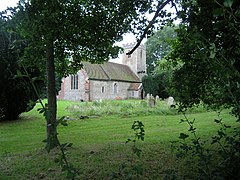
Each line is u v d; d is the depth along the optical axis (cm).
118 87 4366
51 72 702
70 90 4016
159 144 739
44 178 492
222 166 222
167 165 519
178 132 995
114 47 782
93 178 471
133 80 4688
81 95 3897
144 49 5131
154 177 456
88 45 701
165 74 3353
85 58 855
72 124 1325
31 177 499
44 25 575
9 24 599
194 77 428
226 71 159
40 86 1312
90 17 596
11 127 1286
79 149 705
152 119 1469
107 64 4488
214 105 471
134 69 4962
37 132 1143
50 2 557
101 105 2075
